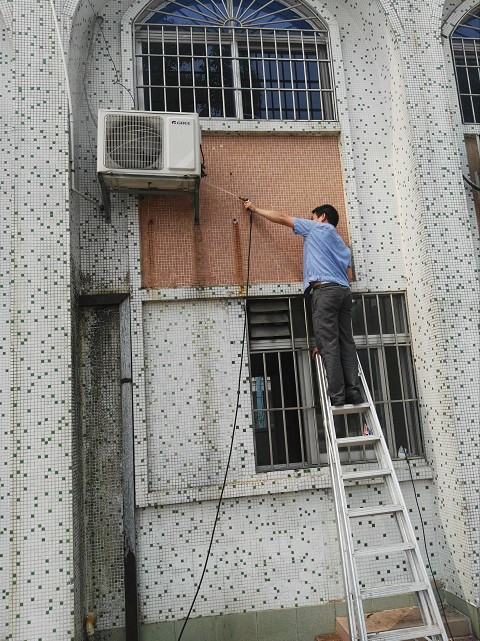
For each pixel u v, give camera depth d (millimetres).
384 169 5957
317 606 4938
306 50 6086
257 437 5262
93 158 5418
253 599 4887
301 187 5703
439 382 5172
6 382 4691
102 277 5203
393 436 5484
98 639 4668
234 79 5840
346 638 4609
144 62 5746
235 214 5516
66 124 4977
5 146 5066
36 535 4328
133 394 5020
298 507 5109
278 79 5949
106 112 4926
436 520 5297
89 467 4922
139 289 5199
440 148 5559
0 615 4250
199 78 5797
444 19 6270
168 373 5172
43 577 4273
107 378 5094
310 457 5309
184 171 4941
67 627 4219
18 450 4438
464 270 5348
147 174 4910
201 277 5332
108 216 5273
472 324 5258
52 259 4758
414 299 5586
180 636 4707
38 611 4215
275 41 6004
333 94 5953
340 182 5793
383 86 6070
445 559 5164
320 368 4934
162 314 5273
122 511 4871
